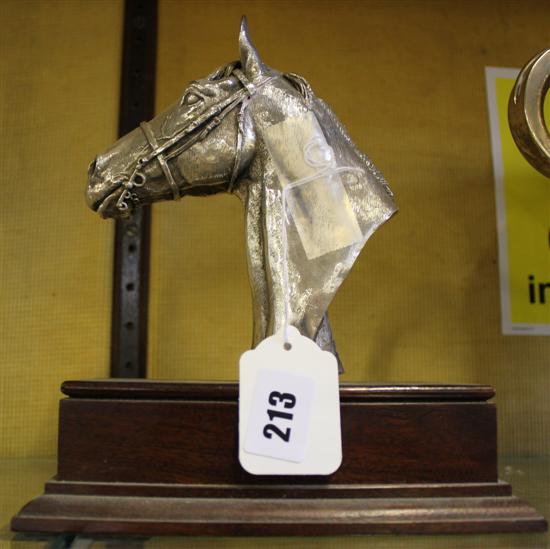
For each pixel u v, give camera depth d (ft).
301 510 1.73
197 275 3.10
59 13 3.25
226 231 3.14
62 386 1.82
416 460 1.80
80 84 3.18
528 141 2.18
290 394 1.75
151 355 3.02
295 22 3.30
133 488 1.76
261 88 2.08
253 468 1.72
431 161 3.26
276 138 2.03
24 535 1.74
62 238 3.10
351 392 1.81
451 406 1.83
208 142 2.02
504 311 3.20
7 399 3.02
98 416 1.80
